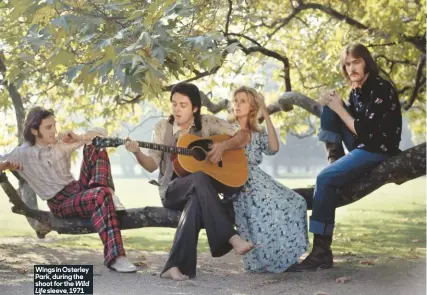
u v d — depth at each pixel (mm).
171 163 5383
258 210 5371
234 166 5387
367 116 5266
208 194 5020
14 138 8531
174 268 5016
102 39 4750
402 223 10953
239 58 9859
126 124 9828
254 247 5355
